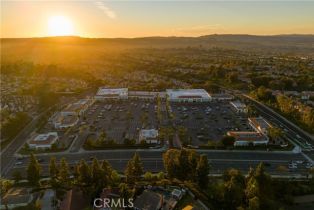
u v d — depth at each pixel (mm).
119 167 197875
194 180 165875
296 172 193875
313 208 156625
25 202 145250
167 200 143625
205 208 140500
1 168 198625
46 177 184375
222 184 156000
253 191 147500
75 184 162375
